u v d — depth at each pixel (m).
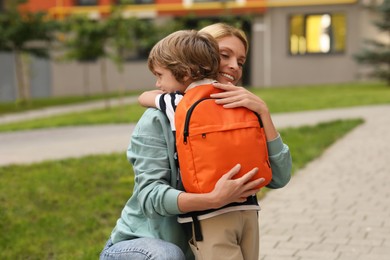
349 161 10.51
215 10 35.75
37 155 12.27
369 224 6.71
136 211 3.16
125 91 37.62
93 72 38.59
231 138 2.78
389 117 16.05
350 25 35.00
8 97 37.91
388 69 29.34
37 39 30.20
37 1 37.59
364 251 5.80
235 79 3.27
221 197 2.75
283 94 26.64
